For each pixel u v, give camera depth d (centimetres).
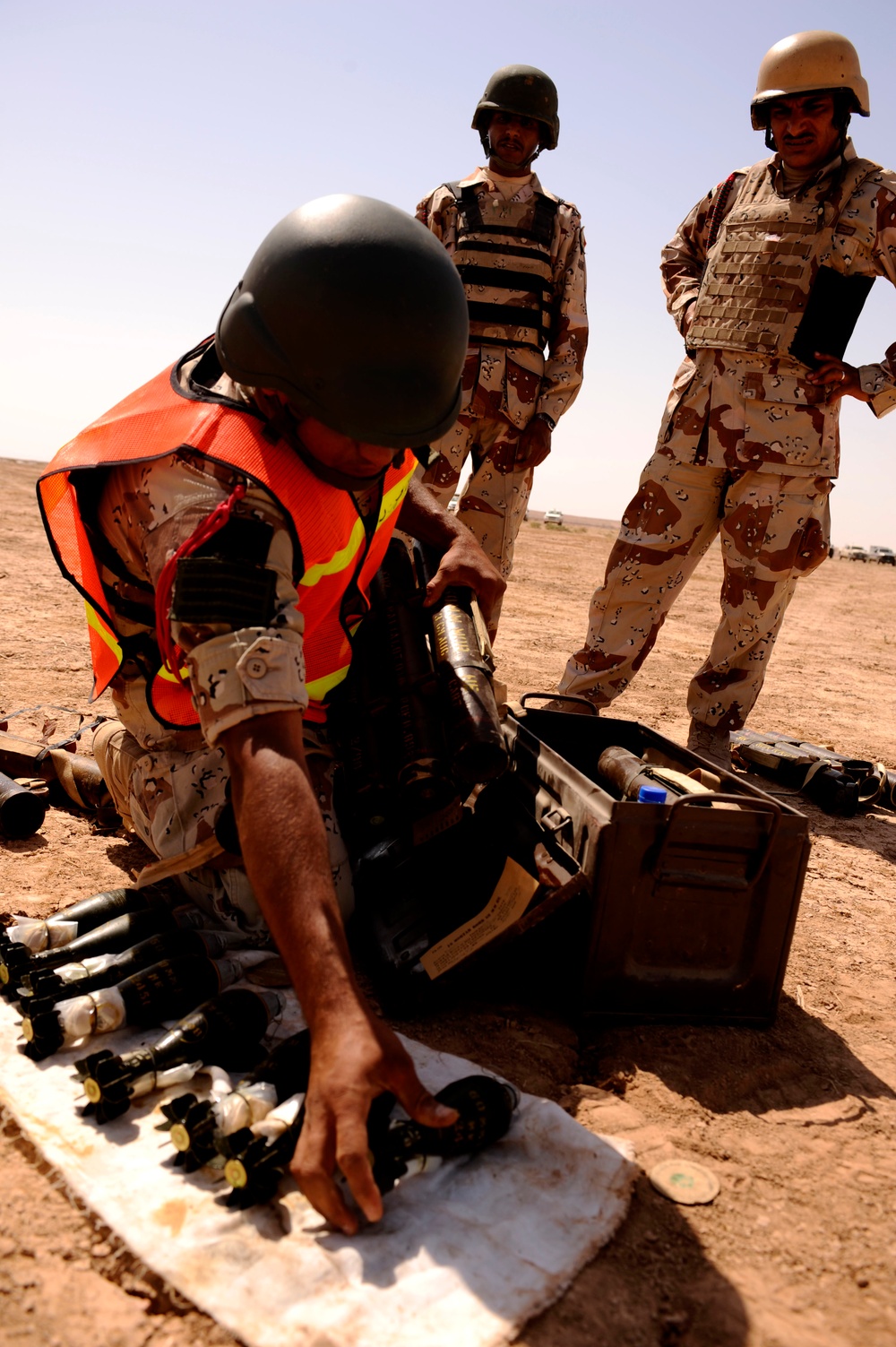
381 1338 156
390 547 283
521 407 488
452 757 255
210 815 247
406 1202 183
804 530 459
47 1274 165
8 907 275
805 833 247
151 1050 204
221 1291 162
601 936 244
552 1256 175
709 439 452
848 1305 176
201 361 241
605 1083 231
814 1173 209
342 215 212
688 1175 202
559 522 5244
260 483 208
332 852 261
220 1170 184
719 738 491
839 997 287
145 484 217
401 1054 169
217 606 190
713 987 254
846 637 1213
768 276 436
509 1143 200
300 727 193
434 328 211
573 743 326
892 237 419
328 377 206
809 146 430
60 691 483
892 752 593
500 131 478
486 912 244
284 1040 213
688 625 1109
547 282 486
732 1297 174
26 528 1232
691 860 243
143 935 244
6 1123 198
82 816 349
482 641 276
